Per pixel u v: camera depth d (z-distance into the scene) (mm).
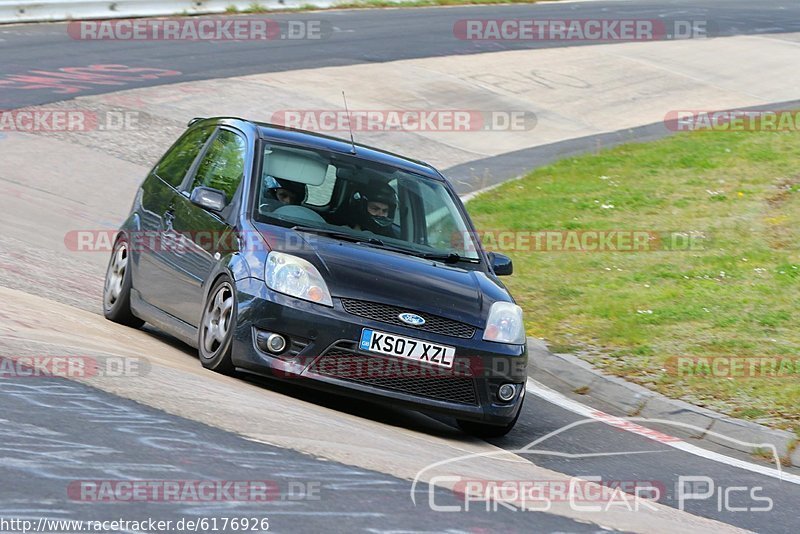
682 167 59312
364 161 28031
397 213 26969
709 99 82250
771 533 19516
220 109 64812
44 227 41969
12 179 48000
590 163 61500
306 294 23250
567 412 28500
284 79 73938
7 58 70938
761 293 39094
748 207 50844
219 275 24797
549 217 50906
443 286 24625
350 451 18984
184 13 95625
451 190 29016
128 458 16141
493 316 24469
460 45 93062
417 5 116375
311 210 26094
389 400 23344
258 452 17688
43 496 14047
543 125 72438
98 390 19891
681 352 33312
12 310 25516
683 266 42875
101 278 36438
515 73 84688
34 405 18203
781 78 90438
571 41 99125
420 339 23344
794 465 25453
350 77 77062
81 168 51750
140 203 30828
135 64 73625
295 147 27578
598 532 16516
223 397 21297
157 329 31422
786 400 29234
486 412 24031
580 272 42656
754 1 138000
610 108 78188
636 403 29469
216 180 27656
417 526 15039
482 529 15516
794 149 62094
